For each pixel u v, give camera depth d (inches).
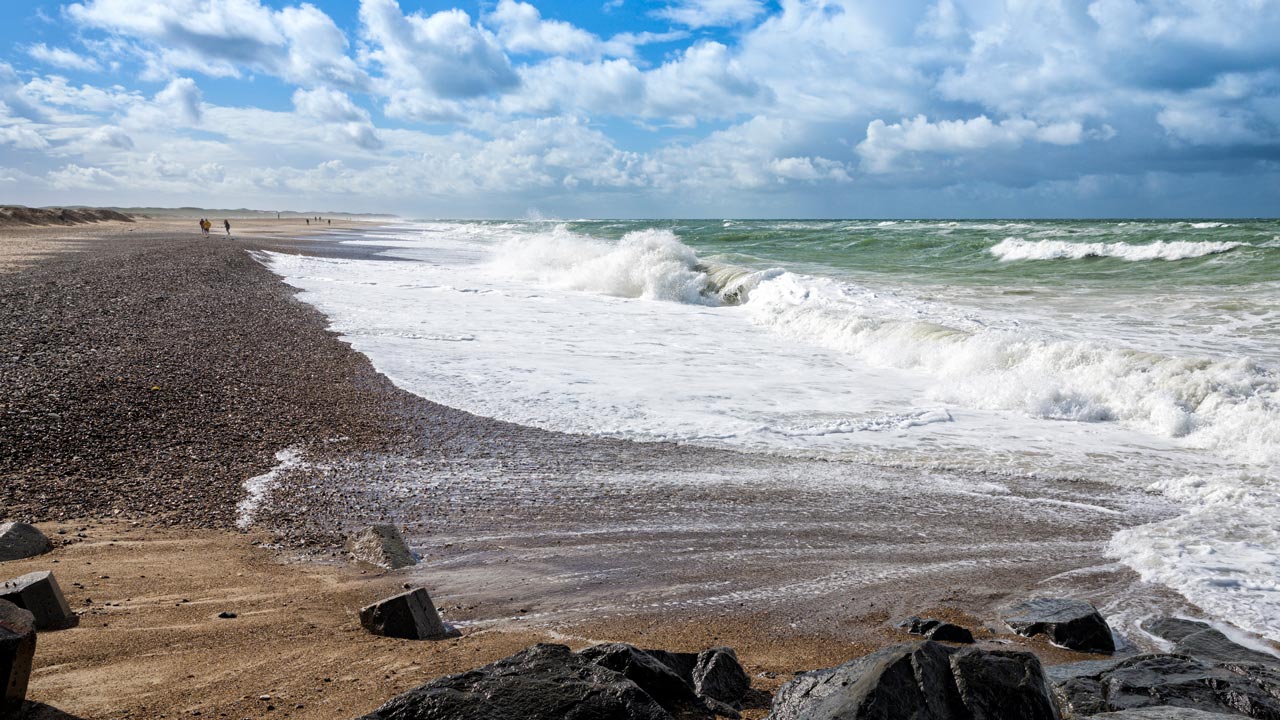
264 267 1087.0
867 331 585.9
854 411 403.9
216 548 218.2
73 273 848.3
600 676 116.6
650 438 353.1
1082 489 293.9
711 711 127.0
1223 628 184.1
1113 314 650.8
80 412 337.4
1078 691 139.5
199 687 134.5
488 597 195.3
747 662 160.9
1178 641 174.1
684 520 257.0
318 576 202.2
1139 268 1023.0
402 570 211.8
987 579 214.7
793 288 812.6
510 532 243.6
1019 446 348.8
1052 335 548.7
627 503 272.4
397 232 2997.0
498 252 1535.4
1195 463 324.2
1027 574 217.9
